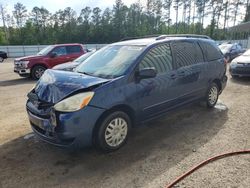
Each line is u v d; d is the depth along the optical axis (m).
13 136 4.95
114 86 4.00
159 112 4.84
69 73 4.42
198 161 3.84
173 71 4.98
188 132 4.96
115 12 74.06
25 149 4.38
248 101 7.08
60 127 3.65
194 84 5.56
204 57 5.94
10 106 7.23
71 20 77.12
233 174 3.48
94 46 41.19
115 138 4.16
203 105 6.65
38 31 74.88
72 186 3.36
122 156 4.07
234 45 19.72
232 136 4.71
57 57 12.99
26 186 3.38
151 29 72.56
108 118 4.00
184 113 6.08
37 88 4.29
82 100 3.69
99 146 4.02
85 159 4.00
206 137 4.70
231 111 6.19
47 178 3.54
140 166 3.77
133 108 4.30
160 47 4.90
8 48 39.38
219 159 3.89
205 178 3.41
